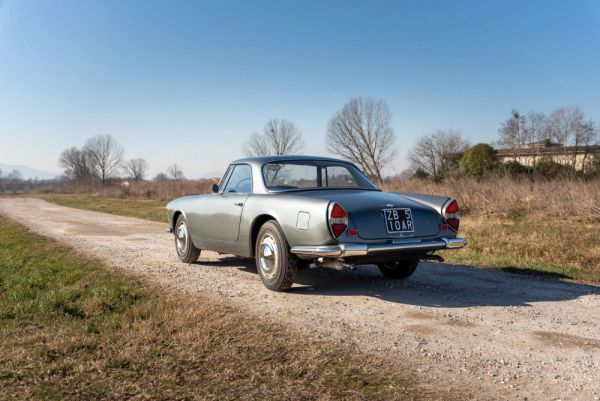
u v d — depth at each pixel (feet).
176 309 14.80
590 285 19.77
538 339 12.68
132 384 9.59
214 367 10.50
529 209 48.34
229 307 15.53
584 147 126.93
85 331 12.85
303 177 19.15
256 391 9.36
